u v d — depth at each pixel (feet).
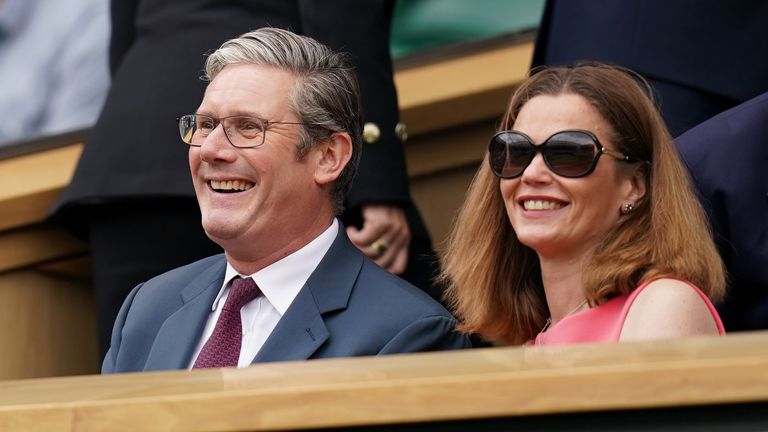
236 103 44.39
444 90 67.41
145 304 46.55
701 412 28.17
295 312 43.16
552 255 42.47
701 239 41.04
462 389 28.96
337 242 45.09
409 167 67.10
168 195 55.67
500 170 42.55
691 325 39.42
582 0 53.98
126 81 58.34
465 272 44.96
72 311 66.44
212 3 57.98
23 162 68.74
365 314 43.01
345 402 29.53
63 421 30.91
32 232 65.41
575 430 28.63
